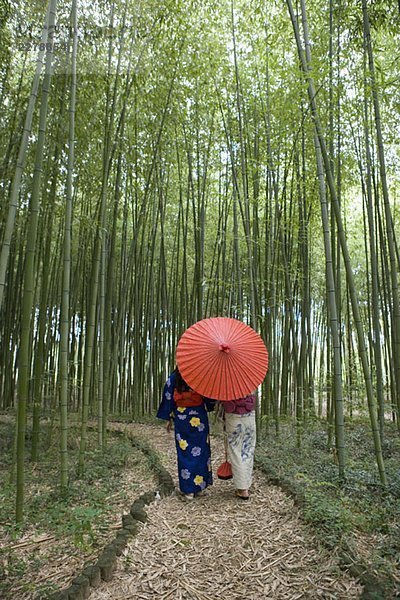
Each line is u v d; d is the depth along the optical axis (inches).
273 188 247.4
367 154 219.1
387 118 253.9
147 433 286.2
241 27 248.2
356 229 401.4
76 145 217.6
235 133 263.0
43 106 129.9
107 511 135.9
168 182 313.7
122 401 380.5
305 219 245.1
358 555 102.4
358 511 130.2
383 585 90.4
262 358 152.8
